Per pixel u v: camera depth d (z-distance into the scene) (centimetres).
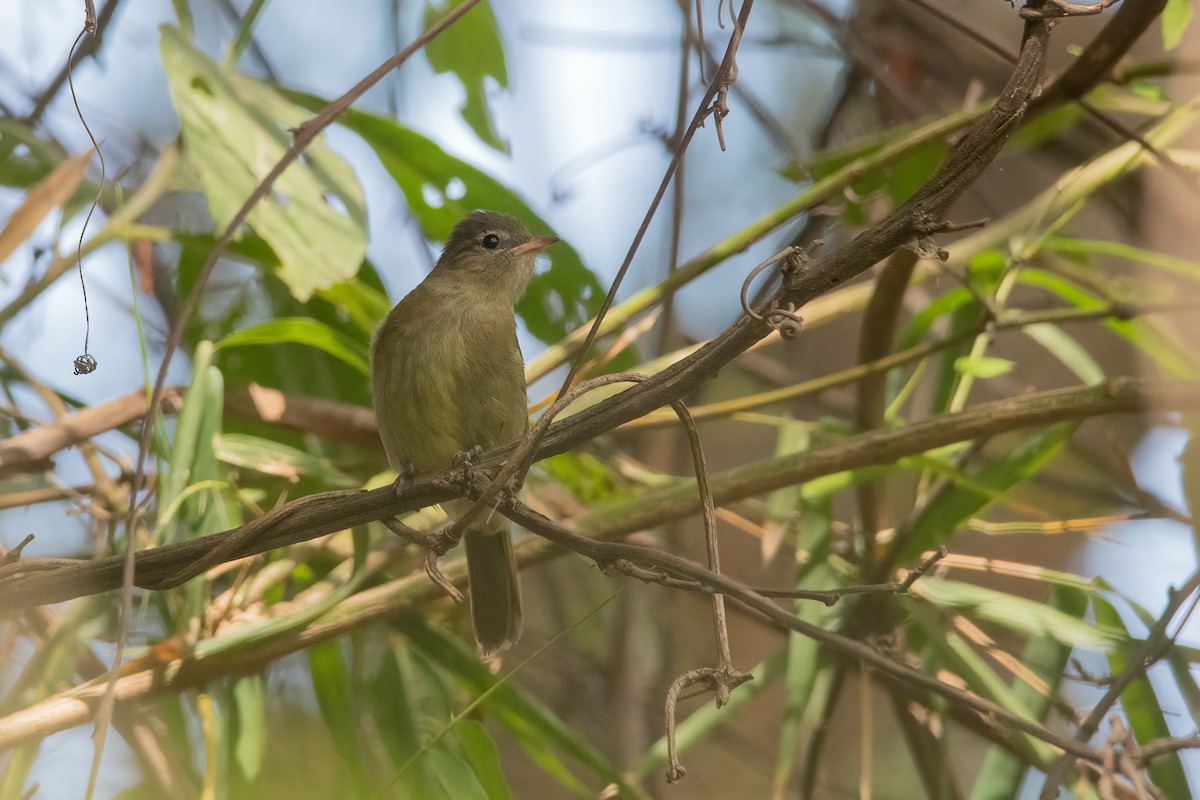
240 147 814
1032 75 524
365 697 775
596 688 1049
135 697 713
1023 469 827
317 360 1022
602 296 1009
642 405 573
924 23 1100
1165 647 657
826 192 861
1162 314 897
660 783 998
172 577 591
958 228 519
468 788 739
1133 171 1034
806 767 795
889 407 930
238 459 843
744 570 1190
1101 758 550
